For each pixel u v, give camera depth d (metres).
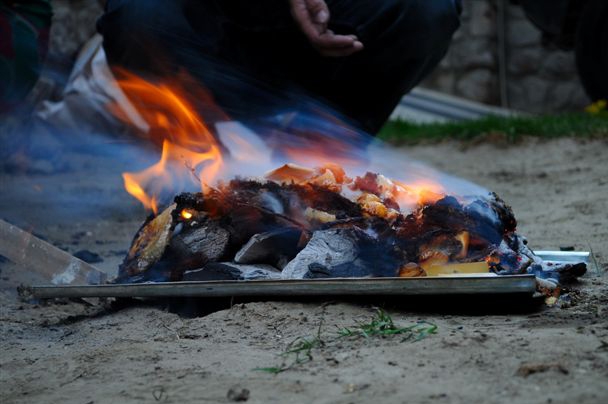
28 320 3.81
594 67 9.70
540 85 14.21
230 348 3.01
